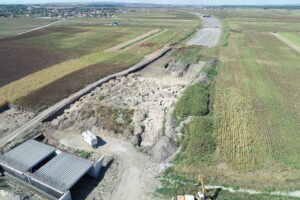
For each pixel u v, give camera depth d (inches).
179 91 1656.0
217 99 1540.4
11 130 1219.9
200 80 1793.8
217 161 1003.9
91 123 1248.8
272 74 2006.6
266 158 1016.9
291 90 1695.4
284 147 1085.1
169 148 1070.4
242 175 928.9
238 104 1477.6
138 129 1189.7
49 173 887.7
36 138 1175.6
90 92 1646.2
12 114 1378.0
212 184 891.4
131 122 1248.2
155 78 1939.0
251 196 835.4
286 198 826.8
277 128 1231.5
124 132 1175.6
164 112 1357.0
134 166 992.9
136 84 1798.7
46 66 2198.6
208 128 1215.6
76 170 903.1
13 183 936.9
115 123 1238.3
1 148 1080.2
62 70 2078.0
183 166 982.4
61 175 879.1
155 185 900.6
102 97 1544.0
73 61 2357.3
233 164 985.5
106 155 1053.8
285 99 1558.8
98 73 2000.5
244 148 1079.0
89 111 1315.2
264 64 2263.8
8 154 1001.5
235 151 1060.5
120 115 1298.0
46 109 1412.4
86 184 915.4
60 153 1007.0
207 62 2283.5
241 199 824.9
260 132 1197.1
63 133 1215.6
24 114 1366.9
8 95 1583.4
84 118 1279.5
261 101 1524.4
